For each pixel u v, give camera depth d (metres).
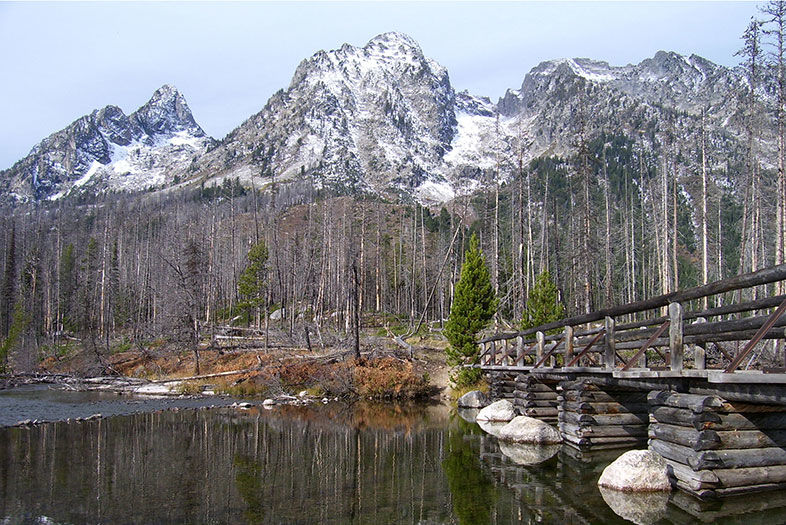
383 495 12.03
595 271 42.34
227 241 86.31
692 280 68.44
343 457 16.28
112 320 65.75
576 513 10.14
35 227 108.25
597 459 14.72
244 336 52.00
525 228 49.34
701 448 10.12
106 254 77.00
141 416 25.41
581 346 17.66
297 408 28.45
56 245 91.31
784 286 27.78
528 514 10.29
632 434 16.31
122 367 42.94
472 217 109.81
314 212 110.81
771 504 9.74
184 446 18.14
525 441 17.70
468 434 20.00
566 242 58.97
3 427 22.03
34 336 54.97
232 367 38.41
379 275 74.88
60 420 23.89
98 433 20.72
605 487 11.83
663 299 10.59
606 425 16.16
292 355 39.44
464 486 12.60
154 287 67.94
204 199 174.38
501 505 10.95
